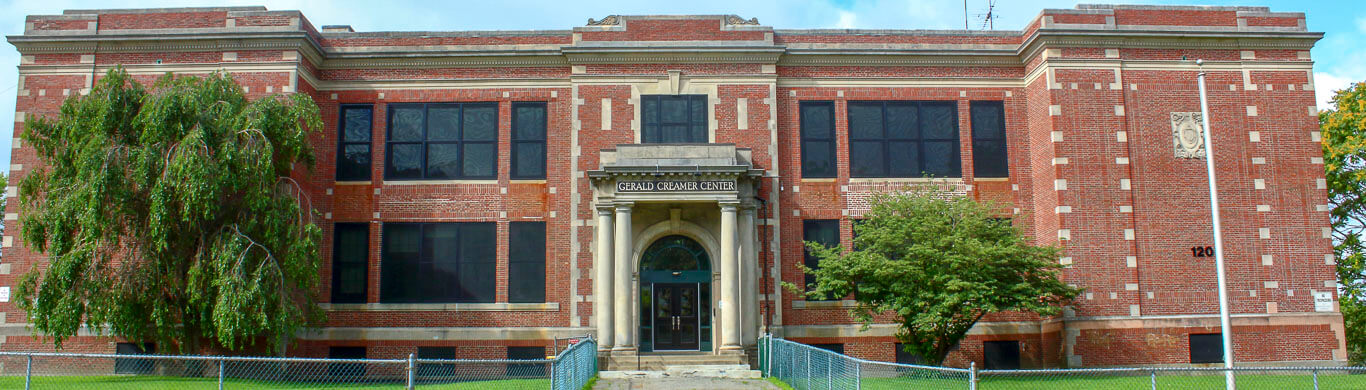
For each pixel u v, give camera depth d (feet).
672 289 97.19
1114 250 92.38
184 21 95.86
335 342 95.71
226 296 74.59
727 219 90.48
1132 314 91.40
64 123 78.95
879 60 101.09
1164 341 91.20
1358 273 128.57
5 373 89.92
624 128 98.17
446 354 96.12
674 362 88.74
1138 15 97.40
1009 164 99.91
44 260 90.63
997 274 83.71
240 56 94.84
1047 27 95.35
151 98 77.36
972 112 101.19
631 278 90.63
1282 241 93.91
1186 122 95.35
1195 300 92.22
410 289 97.30
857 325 96.78
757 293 94.43
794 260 97.09
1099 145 94.07
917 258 83.51
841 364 56.54
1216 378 82.94
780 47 98.89
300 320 81.92
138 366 89.71
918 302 81.10
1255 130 95.91
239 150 77.41
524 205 98.48
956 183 99.04
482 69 101.09
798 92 100.68
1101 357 90.48
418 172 99.25
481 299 97.19
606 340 90.22
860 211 98.27
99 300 75.10
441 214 98.32
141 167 73.87
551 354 95.14
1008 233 86.74
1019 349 96.94
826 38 101.91
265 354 89.61
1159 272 92.48
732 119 98.37
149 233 76.95
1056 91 94.84
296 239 79.61
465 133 100.27
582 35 99.66
